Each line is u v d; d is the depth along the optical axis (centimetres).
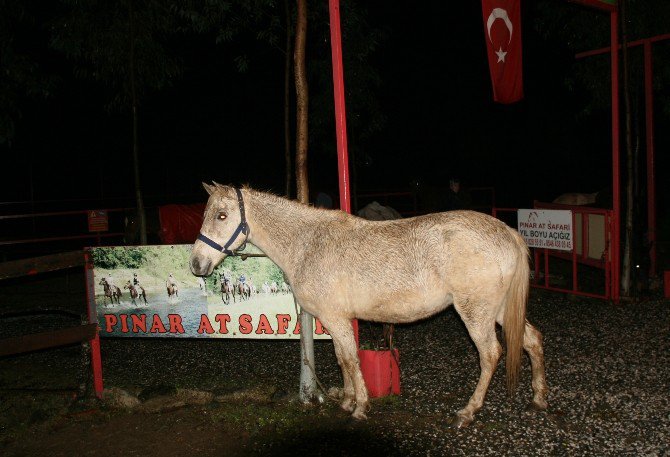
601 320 766
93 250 583
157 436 496
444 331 769
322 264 482
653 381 546
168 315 579
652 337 678
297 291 497
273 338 560
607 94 1122
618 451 421
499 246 456
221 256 514
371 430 479
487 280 452
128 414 546
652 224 1009
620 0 862
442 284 459
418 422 490
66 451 479
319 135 1316
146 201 2045
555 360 622
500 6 663
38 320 934
